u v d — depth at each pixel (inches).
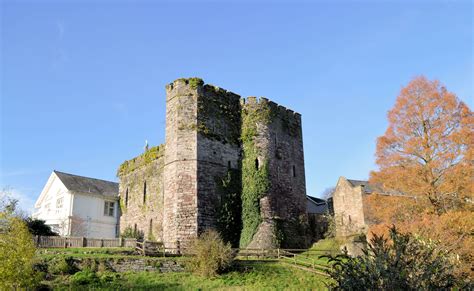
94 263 954.7
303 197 1498.5
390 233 435.5
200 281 938.7
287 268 1064.8
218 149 1353.3
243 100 1471.5
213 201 1289.4
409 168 1020.5
